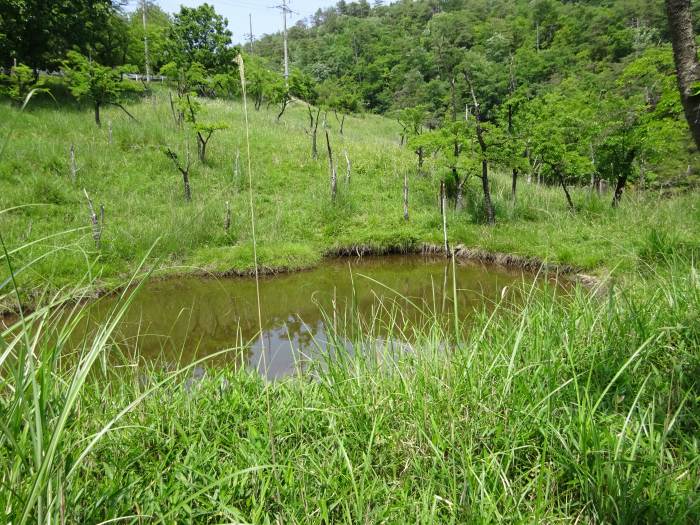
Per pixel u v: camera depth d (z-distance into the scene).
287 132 19.42
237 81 24.95
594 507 1.69
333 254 10.87
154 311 7.13
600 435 2.01
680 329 2.80
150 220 10.33
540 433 2.12
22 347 1.35
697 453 1.87
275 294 8.12
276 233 11.03
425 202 13.25
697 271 3.89
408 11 86.81
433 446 1.94
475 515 1.61
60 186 11.25
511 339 3.08
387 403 2.47
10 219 9.43
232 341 5.85
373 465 2.06
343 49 67.81
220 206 11.54
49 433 1.54
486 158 11.10
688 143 16.94
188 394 2.78
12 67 17.09
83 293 1.94
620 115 10.74
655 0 49.81
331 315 6.79
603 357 2.60
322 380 2.86
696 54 3.31
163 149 13.83
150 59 27.39
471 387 2.41
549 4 55.66
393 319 3.47
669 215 8.39
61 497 1.32
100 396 2.61
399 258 10.69
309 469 2.02
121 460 2.04
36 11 18.47
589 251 8.30
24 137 13.34
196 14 26.61
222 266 9.18
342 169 15.34
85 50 22.48
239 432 2.42
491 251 9.85
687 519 1.62
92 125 15.43
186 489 1.86
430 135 12.41
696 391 2.27
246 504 1.83
